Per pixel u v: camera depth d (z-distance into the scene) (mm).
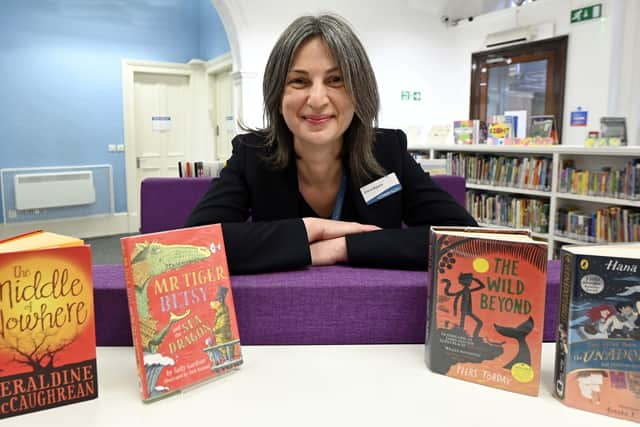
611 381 589
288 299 794
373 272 884
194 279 664
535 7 6020
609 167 3816
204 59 7402
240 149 1104
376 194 1066
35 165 6270
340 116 883
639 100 5184
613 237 3713
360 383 656
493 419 575
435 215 1080
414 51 7203
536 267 625
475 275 657
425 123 7449
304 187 1100
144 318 611
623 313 583
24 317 580
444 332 679
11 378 576
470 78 7043
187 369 636
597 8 5277
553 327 824
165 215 2811
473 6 7102
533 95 6156
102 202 6742
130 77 6848
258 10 5910
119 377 678
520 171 4453
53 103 6309
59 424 560
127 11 6715
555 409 604
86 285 612
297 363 716
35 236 657
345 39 838
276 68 863
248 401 608
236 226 897
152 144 7246
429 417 575
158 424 558
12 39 5957
